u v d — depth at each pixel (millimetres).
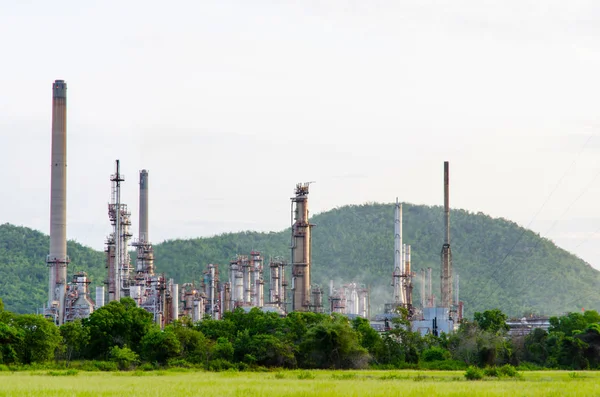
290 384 135750
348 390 122250
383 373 188250
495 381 152375
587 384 139625
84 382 140250
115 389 123500
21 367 195625
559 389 126875
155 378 157375
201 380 149500
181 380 149125
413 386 132000
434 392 120062
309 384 135625
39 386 129125
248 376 169750
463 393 119312
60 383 136875
